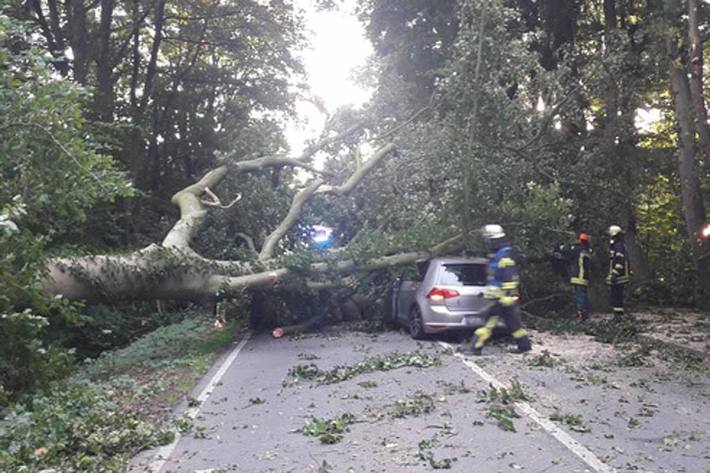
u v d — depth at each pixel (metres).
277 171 19.78
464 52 15.02
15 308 9.26
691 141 17.33
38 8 21.33
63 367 8.40
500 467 5.54
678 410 7.37
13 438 6.22
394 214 17.17
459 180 15.04
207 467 5.88
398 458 5.86
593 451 5.91
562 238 15.49
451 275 12.88
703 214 17.34
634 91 18.58
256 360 11.95
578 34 24.78
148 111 24.25
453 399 8.00
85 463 5.89
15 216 7.27
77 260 11.82
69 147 8.70
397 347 12.41
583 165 17.69
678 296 20.14
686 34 17.20
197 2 26.42
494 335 13.05
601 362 10.34
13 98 8.26
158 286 13.02
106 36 23.42
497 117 15.12
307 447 6.33
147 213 22.50
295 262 14.27
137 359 12.11
